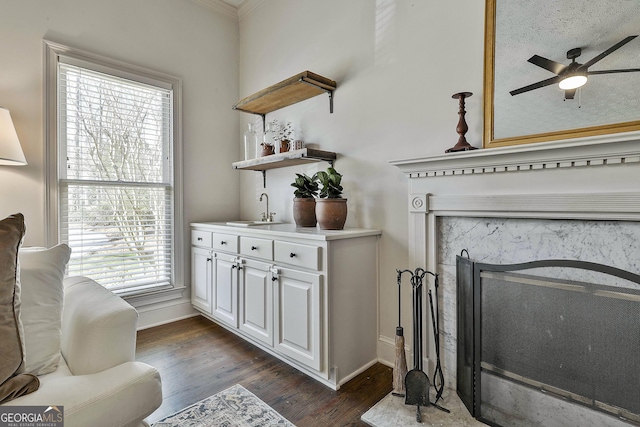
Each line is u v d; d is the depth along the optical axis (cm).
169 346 229
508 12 153
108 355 112
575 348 128
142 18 266
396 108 201
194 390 175
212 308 264
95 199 246
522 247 147
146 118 272
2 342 96
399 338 169
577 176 128
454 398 165
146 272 271
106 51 247
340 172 233
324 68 244
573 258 133
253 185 315
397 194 200
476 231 161
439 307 176
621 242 123
